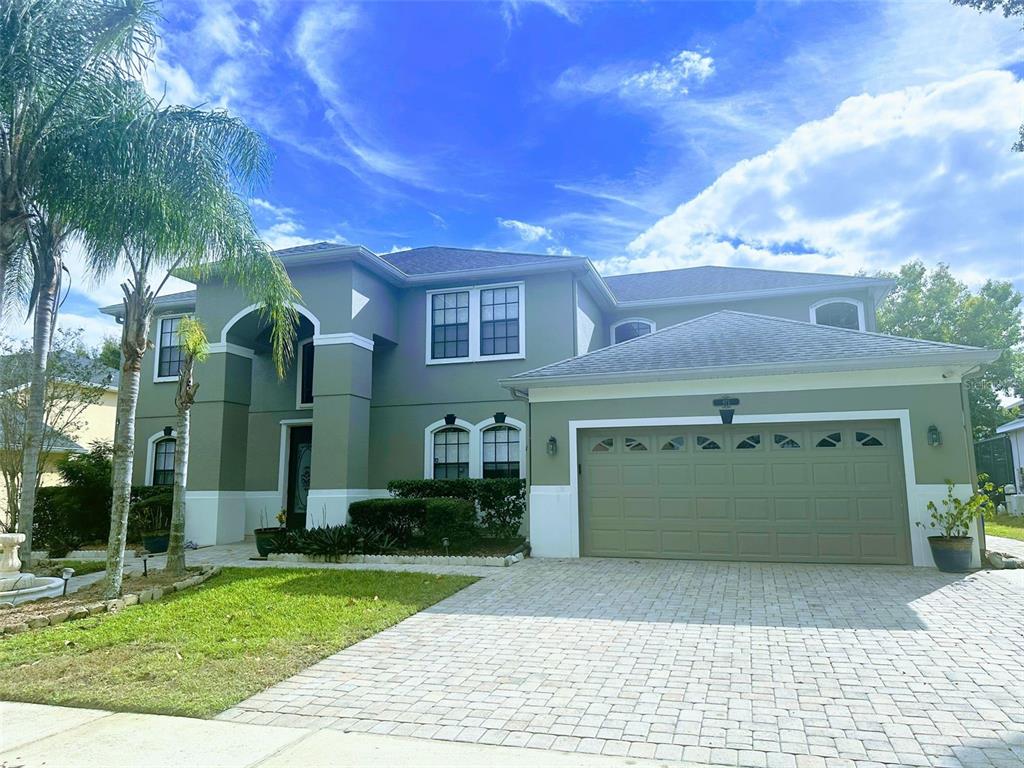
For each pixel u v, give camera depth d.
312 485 14.74
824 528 10.96
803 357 11.12
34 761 3.96
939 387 10.62
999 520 19.38
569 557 12.02
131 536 15.52
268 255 10.45
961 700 4.78
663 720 4.50
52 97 8.77
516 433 16.05
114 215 8.59
